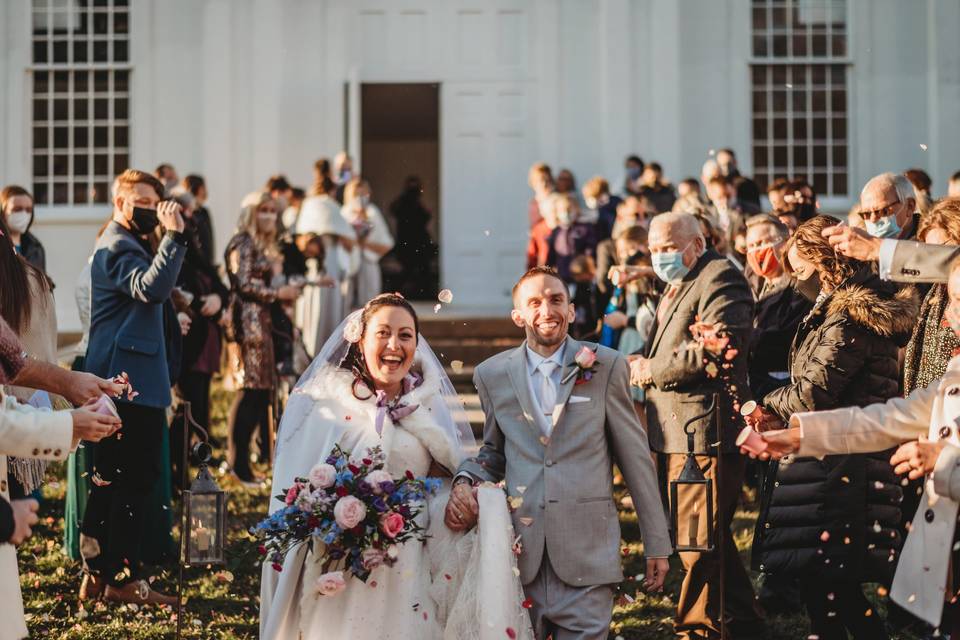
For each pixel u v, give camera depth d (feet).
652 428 17.51
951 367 12.52
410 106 54.29
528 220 46.29
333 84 45.68
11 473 16.11
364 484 13.57
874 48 46.96
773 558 15.57
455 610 13.89
